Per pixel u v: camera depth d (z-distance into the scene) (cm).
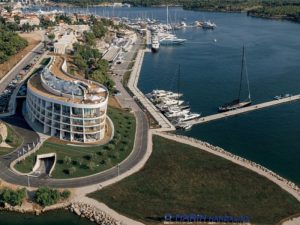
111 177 19650
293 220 16925
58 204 17688
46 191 17688
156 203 17838
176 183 19350
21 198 17438
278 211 17512
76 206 17512
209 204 17862
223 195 18562
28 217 17212
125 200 17975
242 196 18525
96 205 17588
